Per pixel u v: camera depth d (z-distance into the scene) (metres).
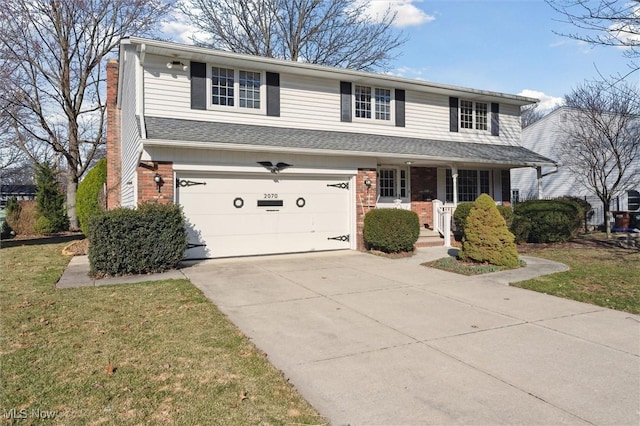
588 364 4.09
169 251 8.80
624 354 4.35
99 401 3.27
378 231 11.22
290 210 11.21
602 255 11.30
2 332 4.88
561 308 6.13
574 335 4.95
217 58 11.33
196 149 9.81
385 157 12.10
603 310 6.03
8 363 3.98
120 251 8.34
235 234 10.55
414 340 4.77
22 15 18.98
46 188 20.19
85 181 16.64
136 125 10.07
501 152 15.44
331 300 6.57
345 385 3.63
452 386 3.61
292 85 12.75
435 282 7.91
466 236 9.77
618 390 3.54
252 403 3.29
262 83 12.27
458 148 14.57
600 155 18.81
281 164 10.88
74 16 20.11
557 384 3.65
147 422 2.97
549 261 10.20
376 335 4.94
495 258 9.28
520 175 24.36
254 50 24.12
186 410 3.15
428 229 15.18
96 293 6.82
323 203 11.67
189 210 10.00
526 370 3.95
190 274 8.51
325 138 12.18
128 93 12.59
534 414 3.14
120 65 12.55
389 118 14.57
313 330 5.11
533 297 6.78
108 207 15.83
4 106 19.14
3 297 6.57
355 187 11.93
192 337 4.76
